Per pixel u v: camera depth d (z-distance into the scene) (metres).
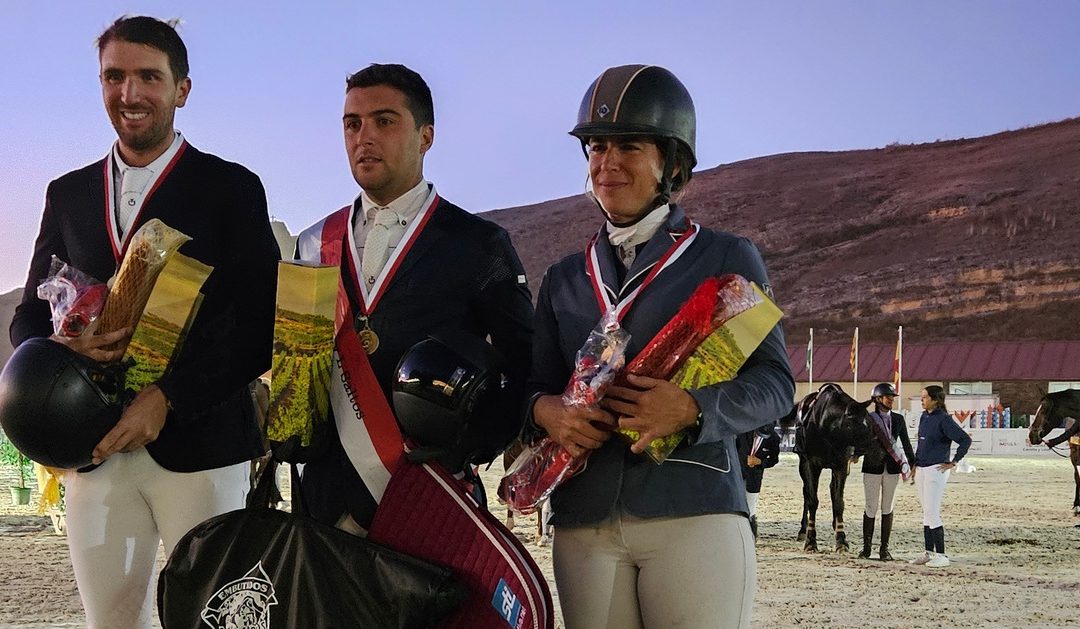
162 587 3.12
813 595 9.69
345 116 3.53
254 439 3.81
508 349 3.58
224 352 3.55
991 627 8.43
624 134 3.28
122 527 3.58
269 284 3.70
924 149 126.62
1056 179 110.25
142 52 3.57
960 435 11.68
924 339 90.19
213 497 3.64
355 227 3.61
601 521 3.19
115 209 3.67
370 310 3.42
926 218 110.12
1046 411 18.38
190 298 3.39
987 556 12.59
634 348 3.20
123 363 3.36
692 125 3.39
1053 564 12.00
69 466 3.34
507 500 3.26
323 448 3.35
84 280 3.51
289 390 3.18
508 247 3.62
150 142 3.65
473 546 3.09
